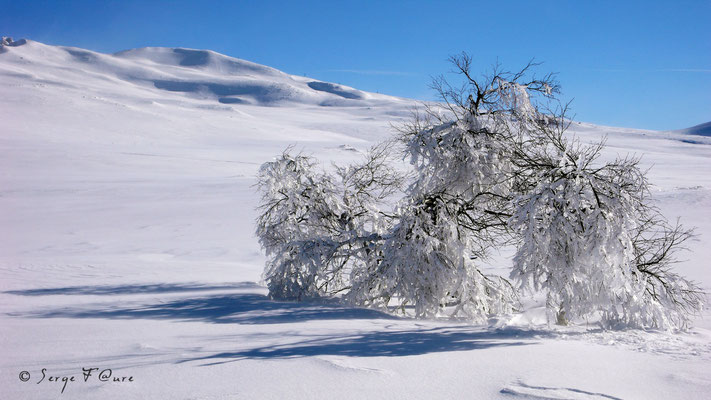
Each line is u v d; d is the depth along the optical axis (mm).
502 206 11812
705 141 166125
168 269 19438
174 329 8773
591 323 10602
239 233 31281
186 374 5477
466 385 5039
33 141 91062
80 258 22422
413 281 11805
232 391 4852
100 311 11117
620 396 4648
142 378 5328
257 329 8836
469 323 11219
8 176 59312
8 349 6918
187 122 139750
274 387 4973
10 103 133000
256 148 104312
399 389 4910
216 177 63812
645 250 10570
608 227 9297
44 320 9797
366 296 12641
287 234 15117
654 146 145500
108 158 77250
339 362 5891
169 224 34594
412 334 8328
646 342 7559
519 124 11977
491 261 19953
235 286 15766
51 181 56750
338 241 13945
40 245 27188
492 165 12375
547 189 9812
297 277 13688
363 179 15352
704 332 9141
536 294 14602
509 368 5730
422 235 11805
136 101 178125
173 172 68562
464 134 11984
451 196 12633
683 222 29672
